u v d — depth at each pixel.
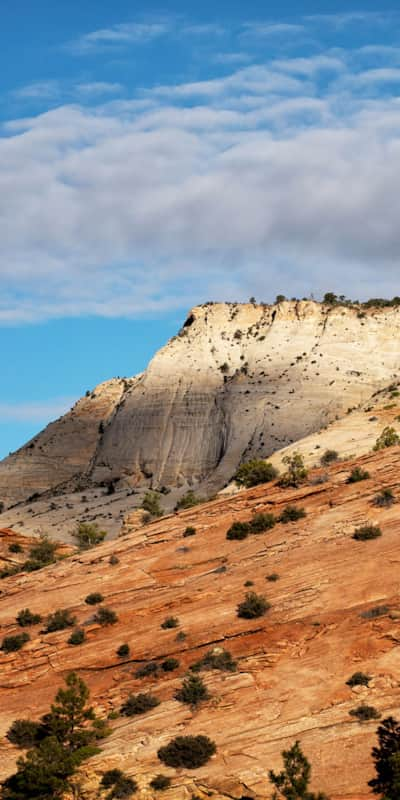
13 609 79.44
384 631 60.84
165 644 67.56
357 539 73.94
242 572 74.56
